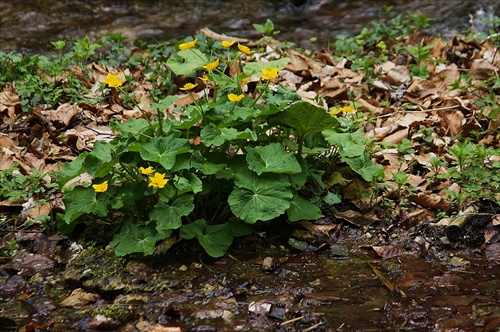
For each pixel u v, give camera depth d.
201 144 4.58
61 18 10.34
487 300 3.94
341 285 4.14
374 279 4.21
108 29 9.93
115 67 7.22
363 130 5.86
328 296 4.01
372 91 6.67
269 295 4.04
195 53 5.06
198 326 3.76
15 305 4.02
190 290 4.10
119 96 6.48
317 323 3.76
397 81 6.77
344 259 4.45
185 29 9.94
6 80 6.80
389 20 10.01
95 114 6.29
